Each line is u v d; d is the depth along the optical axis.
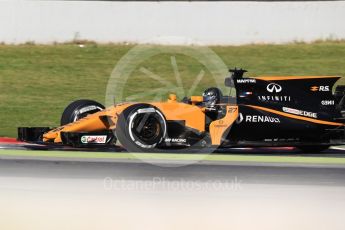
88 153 40.50
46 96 67.12
